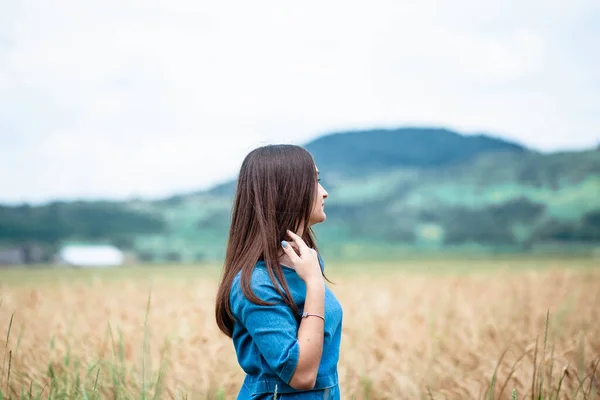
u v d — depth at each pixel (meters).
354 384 5.13
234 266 2.86
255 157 2.92
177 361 5.22
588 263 53.59
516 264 53.22
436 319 8.88
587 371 5.15
